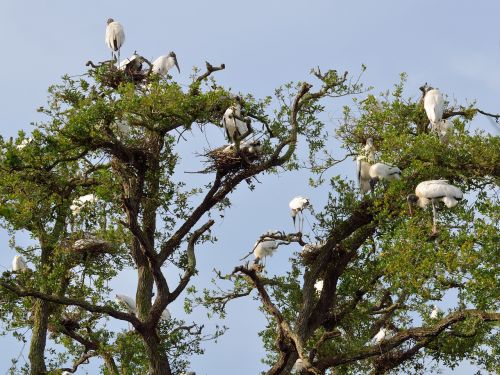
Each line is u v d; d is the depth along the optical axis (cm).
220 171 2078
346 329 2173
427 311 2106
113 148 2003
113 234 2109
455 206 1909
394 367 2083
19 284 1869
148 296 2127
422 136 1989
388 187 2009
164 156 2117
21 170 1977
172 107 1970
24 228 2134
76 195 2127
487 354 2128
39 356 2161
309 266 2139
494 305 1872
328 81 2130
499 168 1980
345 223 2098
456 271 1792
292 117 2084
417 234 1834
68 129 1947
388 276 1942
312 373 1862
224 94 2034
